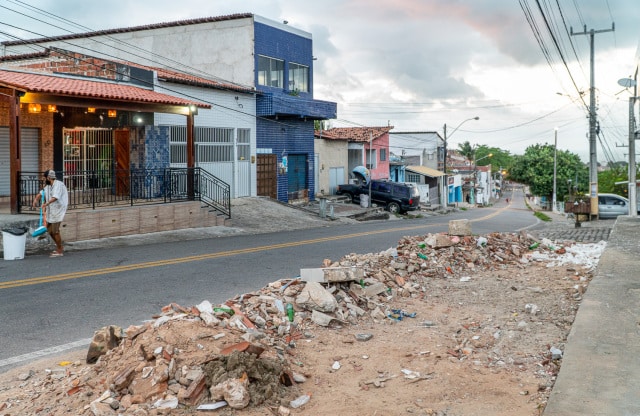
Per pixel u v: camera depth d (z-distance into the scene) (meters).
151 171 21.56
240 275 11.41
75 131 20.16
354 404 5.11
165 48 30.75
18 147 15.30
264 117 29.27
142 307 8.71
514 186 197.00
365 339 6.99
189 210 20.06
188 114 20.53
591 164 31.12
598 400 4.38
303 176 33.50
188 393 4.91
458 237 12.91
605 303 7.16
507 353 6.39
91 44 32.72
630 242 12.82
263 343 6.05
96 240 16.30
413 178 57.31
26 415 4.89
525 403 5.01
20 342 7.01
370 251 15.62
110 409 4.81
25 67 22.52
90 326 7.70
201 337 5.61
